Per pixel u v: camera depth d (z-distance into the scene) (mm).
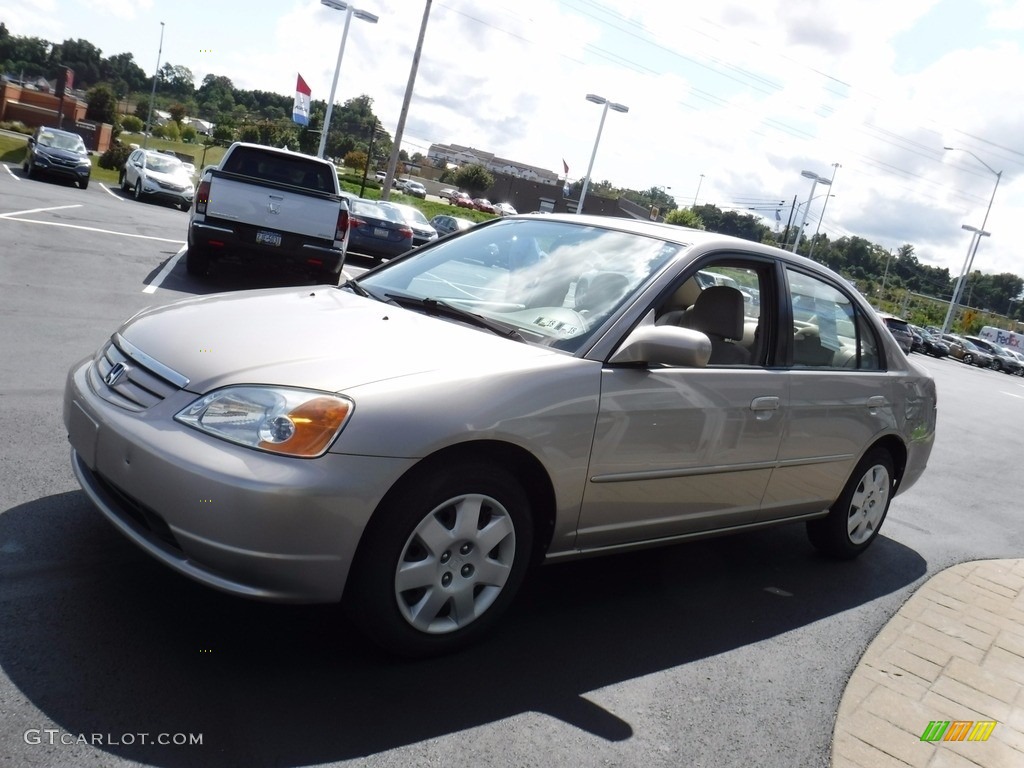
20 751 2188
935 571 5203
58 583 3027
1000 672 3824
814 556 5070
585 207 86938
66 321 7438
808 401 4168
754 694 3260
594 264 3760
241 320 3213
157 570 3238
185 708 2480
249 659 2785
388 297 3691
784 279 4219
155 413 2730
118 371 2980
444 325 3348
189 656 2734
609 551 3508
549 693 2953
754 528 4230
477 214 67625
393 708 2674
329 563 2592
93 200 22406
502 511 2996
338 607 3236
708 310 3852
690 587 4211
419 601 2871
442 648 2971
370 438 2619
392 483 2650
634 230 3973
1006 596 4898
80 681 2514
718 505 3873
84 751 2232
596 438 3184
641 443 3350
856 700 3369
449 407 2773
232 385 2703
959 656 3941
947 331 57250
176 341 3010
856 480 4785
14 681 2459
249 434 2584
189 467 2541
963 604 4656
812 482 4398
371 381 2752
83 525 3502
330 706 2619
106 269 10836
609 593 3934
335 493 2549
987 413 16844
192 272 11734
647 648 3451
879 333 4926
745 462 3869
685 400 3504
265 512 2492
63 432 4547
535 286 3705
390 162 32594
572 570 4137
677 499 3627
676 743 2822
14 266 9711
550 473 3070
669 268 3643
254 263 11336
